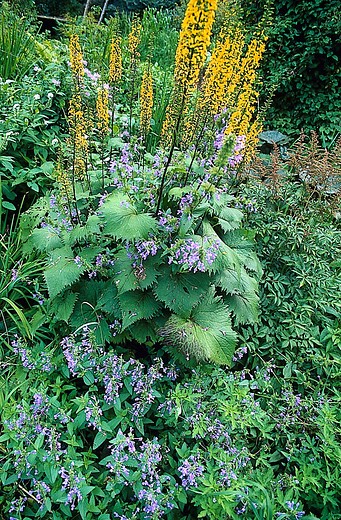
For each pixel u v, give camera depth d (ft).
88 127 9.60
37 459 6.64
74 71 8.13
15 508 6.50
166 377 7.74
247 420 7.12
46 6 35.99
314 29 19.60
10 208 11.03
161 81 17.17
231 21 8.65
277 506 6.54
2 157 11.55
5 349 8.98
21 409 7.04
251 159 10.60
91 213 9.03
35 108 12.59
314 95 20.06
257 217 10.46
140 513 6.60
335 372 8.59
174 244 7.63
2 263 9.80
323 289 9.87
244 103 8.41
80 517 6.72
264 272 10.25
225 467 6.59
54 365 7.86
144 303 7.82
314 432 7.70
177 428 7.38
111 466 6.45
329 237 10.59
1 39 15.81
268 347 9.21
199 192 7.67
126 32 22.13
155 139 13.85
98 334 8.07
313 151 11.21
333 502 6.68
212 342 7.54
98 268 8.29
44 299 8.80
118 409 7.19
